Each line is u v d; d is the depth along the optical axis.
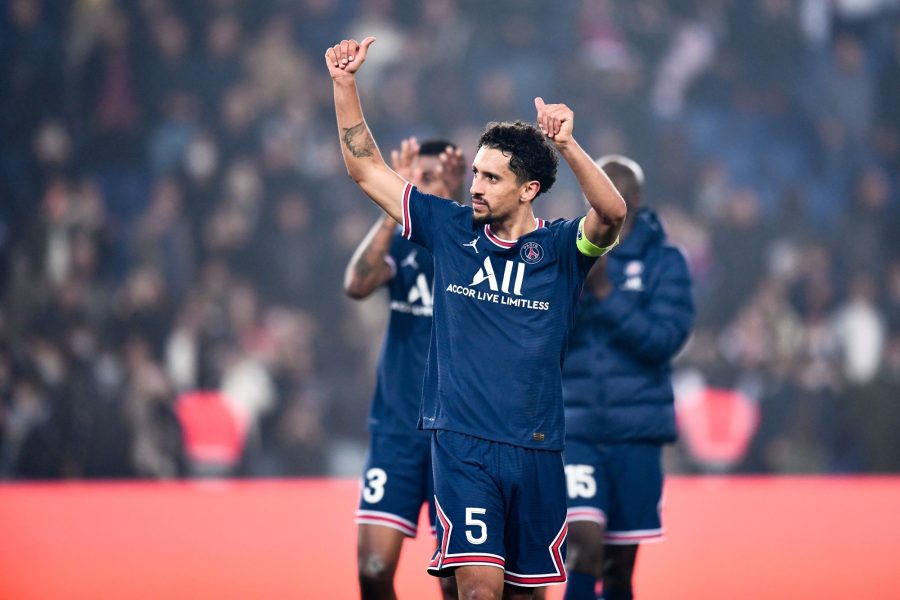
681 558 23.59
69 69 53.66
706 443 40.47
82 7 54.38
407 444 17.39
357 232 50.88
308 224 51.56
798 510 29.47
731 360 47.72
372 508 17.31
